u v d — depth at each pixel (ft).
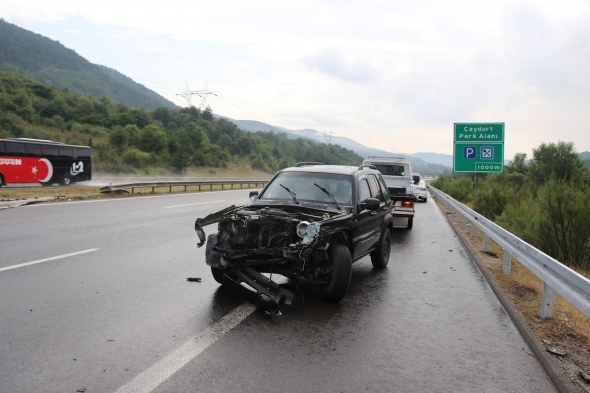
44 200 61.00
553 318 19.20
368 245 24.91
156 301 19.02
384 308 19.65
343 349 14.88
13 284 20.65
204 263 26.50
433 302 20.94
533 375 13.62
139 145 245.04
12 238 32.63
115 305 18.24
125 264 25.61
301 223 18.56
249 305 18.98
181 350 14.11
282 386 12.10
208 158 280.92
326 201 23.06
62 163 106.11
